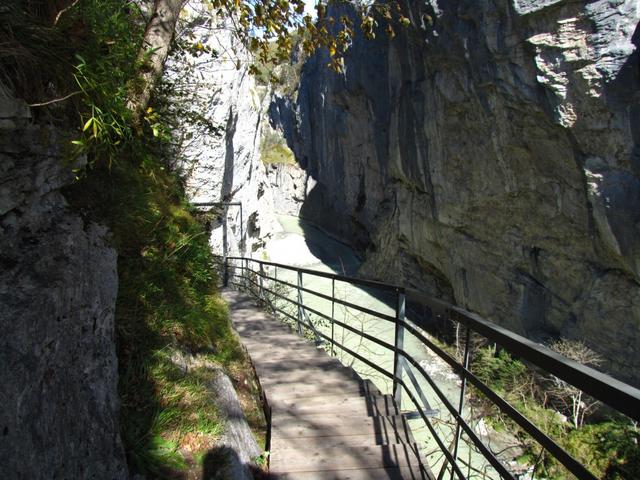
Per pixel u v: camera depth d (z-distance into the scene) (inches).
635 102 475.2
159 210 160.7
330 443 116.1
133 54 101.7
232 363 150.8
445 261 890.1
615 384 39.1
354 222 1487.5
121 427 78.4
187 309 131.7
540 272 656.4
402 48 885.8
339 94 1348.4
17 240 58.2
